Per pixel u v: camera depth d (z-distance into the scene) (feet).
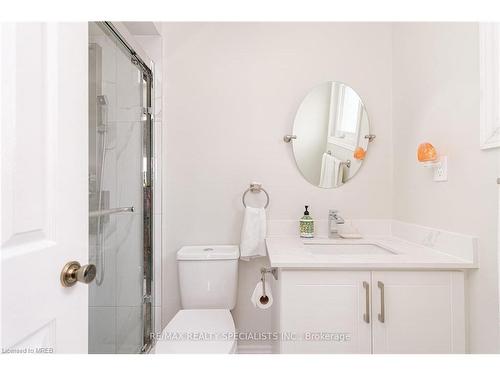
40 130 1.78
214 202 5.74
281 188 5.75
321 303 3.58
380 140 5.76
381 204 5.72
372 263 3.51
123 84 4.53
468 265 3.41
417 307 3.52
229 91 5.78
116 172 4.34
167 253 5.70
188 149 5.75
